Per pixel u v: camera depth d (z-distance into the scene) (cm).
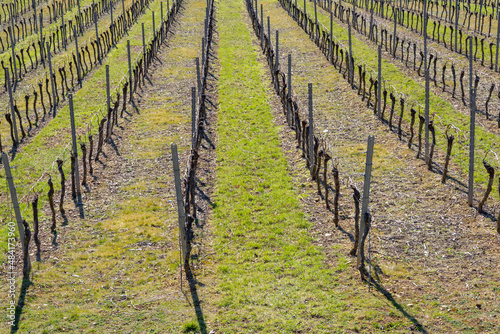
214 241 1123
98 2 4556
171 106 2122
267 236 1136
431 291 898
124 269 1020
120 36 3528
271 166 1527
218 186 1404
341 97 2133
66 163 1573
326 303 871
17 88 2417
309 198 1309
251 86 2366
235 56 2958
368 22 3697
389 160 1502
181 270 966
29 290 937
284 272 988
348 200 1278
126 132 1844
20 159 1596
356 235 1008
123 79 2498
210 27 3403
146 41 3369
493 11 3700
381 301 869
